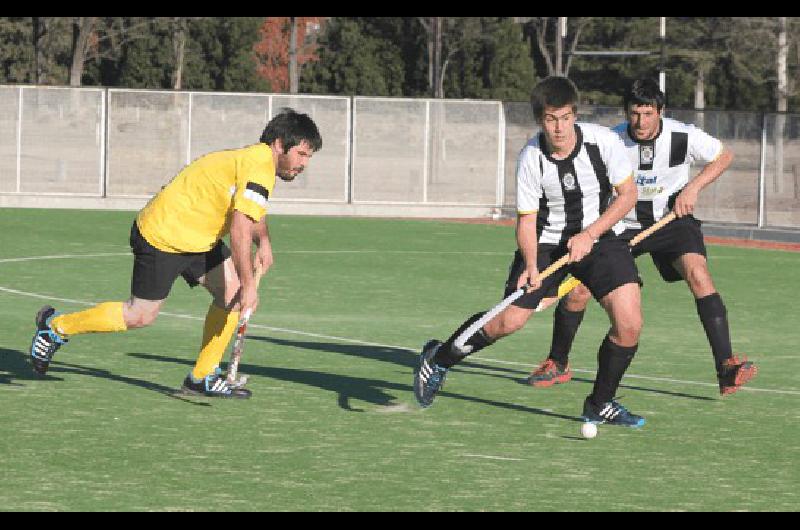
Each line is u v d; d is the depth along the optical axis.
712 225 55.59
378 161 59.28
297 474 14.18
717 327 18.64
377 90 138.00
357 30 139.25
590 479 14.26
